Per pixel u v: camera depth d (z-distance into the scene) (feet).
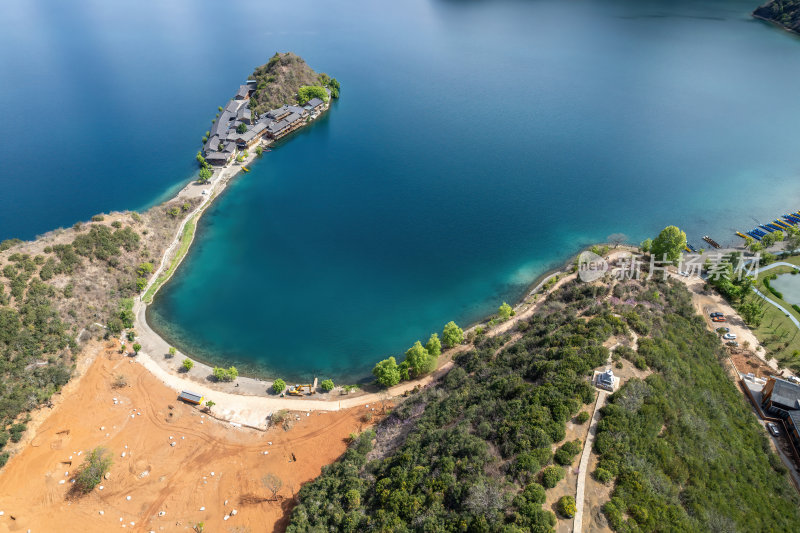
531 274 551.18
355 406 392.27
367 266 563.48
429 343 419.33
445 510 253.24
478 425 303.68
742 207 653.30
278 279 542.57
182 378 412.57
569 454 268.62
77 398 385.09
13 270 429.38
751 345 441.27
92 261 483.10
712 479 275.59
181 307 499.10
